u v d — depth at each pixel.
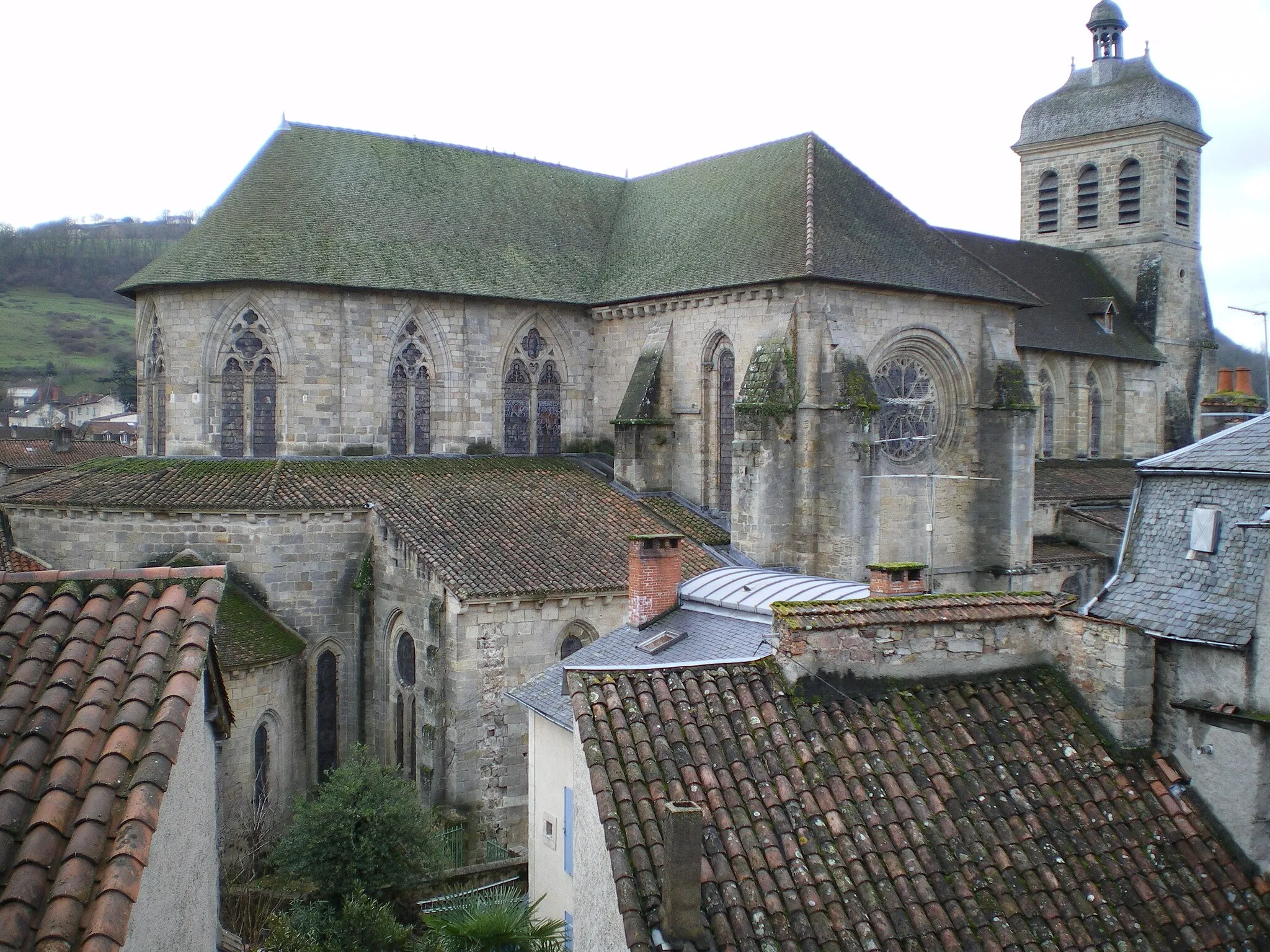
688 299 49.41
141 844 11.44
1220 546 18.77
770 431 44.03
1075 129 82.12
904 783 16.88
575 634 39.03
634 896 14.23
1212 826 17.78
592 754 16.16
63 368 174.38
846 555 43.81
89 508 41.97
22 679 13.30
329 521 42.66
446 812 36.09
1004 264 73.12
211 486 42.94
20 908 10.52
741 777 16.34
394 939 25.06
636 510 47.28
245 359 46.91
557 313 54.06
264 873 34.09
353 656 43.09
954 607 19.62
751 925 14.31
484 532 41.59
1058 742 18.44
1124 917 15.96
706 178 56.62
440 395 50.56
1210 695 18.12
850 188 51.06
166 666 14.01
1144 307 78.62
